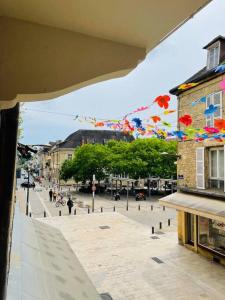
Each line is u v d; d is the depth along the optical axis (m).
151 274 10.67
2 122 2.12
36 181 70.19
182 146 14.78
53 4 1.70
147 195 38.72
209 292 9.16
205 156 12.93
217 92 11.84
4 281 2.20
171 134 9.14
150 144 35.88
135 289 9.40
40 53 1.89
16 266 4.14
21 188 48.16
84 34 2.00
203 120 12.66
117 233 17.06
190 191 13.47
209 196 12.23
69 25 1.91
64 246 6.58
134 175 35.59
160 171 34.31
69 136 65.31
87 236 16.30
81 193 42.12
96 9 1.75
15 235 5.70
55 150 65.31
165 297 8.84
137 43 2.11
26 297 3.34
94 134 63.00
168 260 12.21
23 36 1.86
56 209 26.89
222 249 11.84
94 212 25.03
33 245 5.54
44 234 6.97
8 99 1.81
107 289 9.40
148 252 13.34
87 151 40.34
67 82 1.92
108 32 1.98
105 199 35.22
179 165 14.97
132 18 1.84
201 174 13.05
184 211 13.13
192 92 13.56
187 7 1.75
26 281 3.78
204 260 12.20
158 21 1.87
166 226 19.31
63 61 1.93
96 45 2.03
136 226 19.05
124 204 30.67
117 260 12.22
